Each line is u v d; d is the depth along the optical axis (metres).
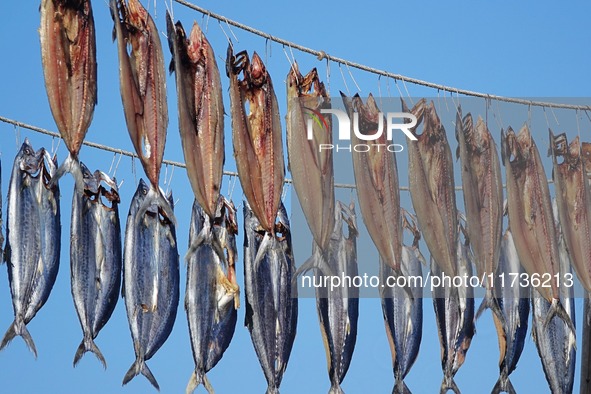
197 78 11.14
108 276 12.93
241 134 11.34
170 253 12.97
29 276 12.43
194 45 11.21
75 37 10.20
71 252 12.80
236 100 11.35
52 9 10.13
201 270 12.91
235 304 12.85
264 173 11.48
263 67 11.65
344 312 12.97
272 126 11.58
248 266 12.80
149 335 12.77
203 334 12.83
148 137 10.64
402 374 13.45
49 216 12.70
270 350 12.73
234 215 13.12
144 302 12.79
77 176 10.05
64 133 10.05
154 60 10.75
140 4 10.82
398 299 13.60
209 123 11.08
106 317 12.88
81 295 12.73
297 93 12.01
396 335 13.49
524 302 14.01
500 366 13.25
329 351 12.73
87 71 10.19
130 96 10.50
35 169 12.67
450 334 13.61
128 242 12.91
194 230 13.03
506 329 13.51
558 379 13.81
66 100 10.08
